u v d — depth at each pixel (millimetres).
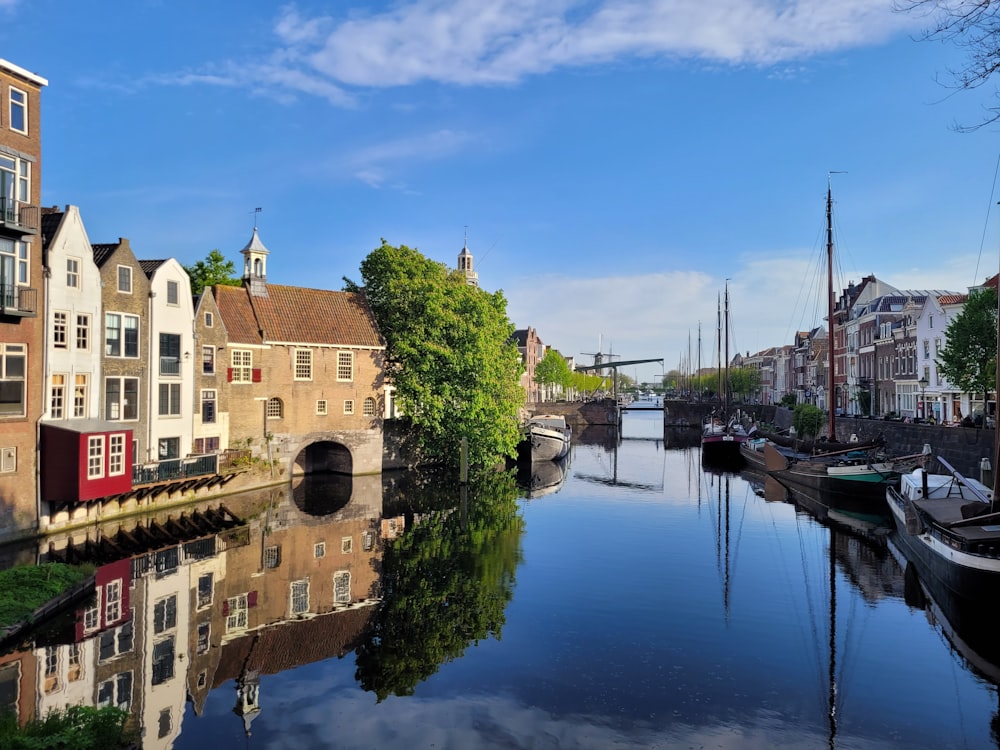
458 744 11258
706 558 23516
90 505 26312
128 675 13844
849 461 33938
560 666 14438
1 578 17156
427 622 17109
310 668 14344
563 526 29141
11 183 23266
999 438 18516
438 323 43062
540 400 138750
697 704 12672
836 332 74062
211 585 19859
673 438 86438
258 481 37406
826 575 21391
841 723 11961
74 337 26391
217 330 35438
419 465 48531
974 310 36781
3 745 9406
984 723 12008
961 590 17422
